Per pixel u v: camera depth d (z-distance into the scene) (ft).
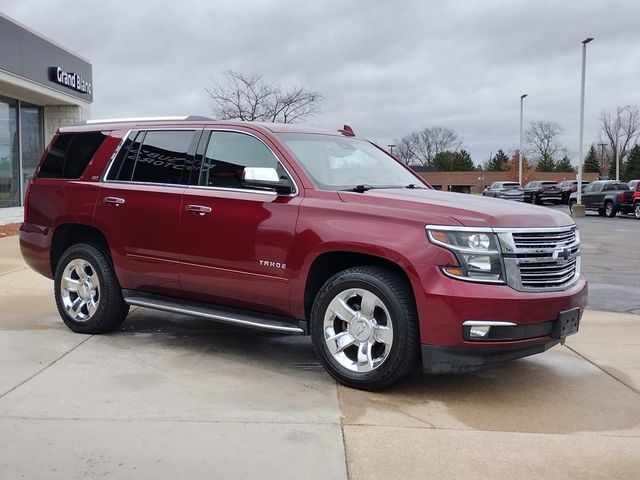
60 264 20.93
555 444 12.78
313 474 11.22
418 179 20.38
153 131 19.92
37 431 12.80
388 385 15.26
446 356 14.46
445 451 12.30
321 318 15.97
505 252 14.51
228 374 16.76
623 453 12.42
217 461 11.62
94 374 16.46
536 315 14.55
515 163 299.17
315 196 16.38
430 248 14.46
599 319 24.63
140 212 19.08
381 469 11.48
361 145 20.54
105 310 20.03
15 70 54.24
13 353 18.24
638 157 284.20
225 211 17.44
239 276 17.25
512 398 15.49
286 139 17.95
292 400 14.87
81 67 69.31
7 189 61.93
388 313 14.96
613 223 88.89
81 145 21.38
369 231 15.21
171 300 19.25
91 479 10.93
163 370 16.96
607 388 16.43
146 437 12.58
